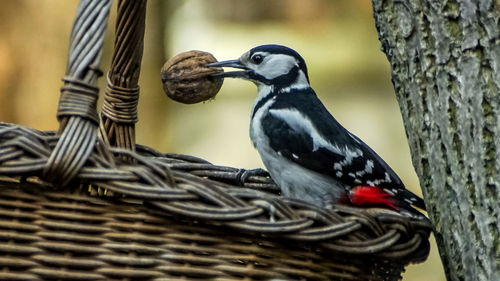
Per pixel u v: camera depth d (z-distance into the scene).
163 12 6.12
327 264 4.69
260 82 4.94
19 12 5.40
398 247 4.71
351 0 7.46
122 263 4.66
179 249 4.66
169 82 4.84
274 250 4.68
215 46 7.29
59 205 4.66
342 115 7.47
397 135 7.39
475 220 4.74
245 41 7.35
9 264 4.65
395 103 7.50
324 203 4.87
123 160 4.68
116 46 4.77
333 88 7.56
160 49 6.11
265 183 4.87
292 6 7.40
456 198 4.75
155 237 4.66
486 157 4.73
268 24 7.46
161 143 6.13
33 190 4.66
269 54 4.93
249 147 7.06
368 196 4.86
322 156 4.86
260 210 4.67
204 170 4.82
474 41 4.74
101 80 5.65
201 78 4.84
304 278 4.68
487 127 4.73
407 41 4.78
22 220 4.66
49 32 5.43
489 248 4.73
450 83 4.75
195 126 7.01
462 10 4.75
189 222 4.67
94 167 4.66
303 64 4.95
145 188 4.66
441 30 4.75
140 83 6.05
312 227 4.68
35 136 4.66
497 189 4.73
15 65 5.40
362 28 7.53
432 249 6.04
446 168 4.76
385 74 7.54
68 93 4.67
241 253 4.67
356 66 7.56
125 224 4.66
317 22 7.46
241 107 7.23
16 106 5.40
